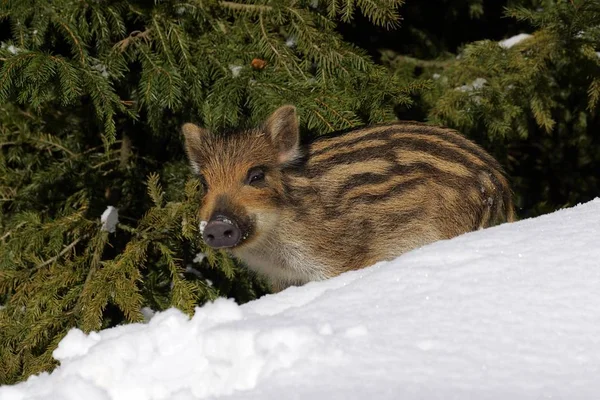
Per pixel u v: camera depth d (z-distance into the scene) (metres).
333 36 12.21
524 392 4.95
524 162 16.69
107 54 11.71
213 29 12.36
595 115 15.49
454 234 10.20
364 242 10.13
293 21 12.12
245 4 12.44
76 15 11.63
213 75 11.92
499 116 13.31
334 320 6.02
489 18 16.19
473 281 6.41
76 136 13.58
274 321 6.06
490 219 10.51
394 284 6.55
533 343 5.49
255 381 5.51
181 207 11.48
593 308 5.84
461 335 5.64
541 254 6.75
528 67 13.08
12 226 12.22
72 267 11.59
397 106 13.79
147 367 6.03
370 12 11.93
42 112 13.23
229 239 9.18
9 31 13.40
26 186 13.19
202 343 5.96
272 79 11.67
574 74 13.70
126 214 13.38
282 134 9.89
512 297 6.09
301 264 10.09
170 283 12.19
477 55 13.62
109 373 6.10
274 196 9.68
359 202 10.09
